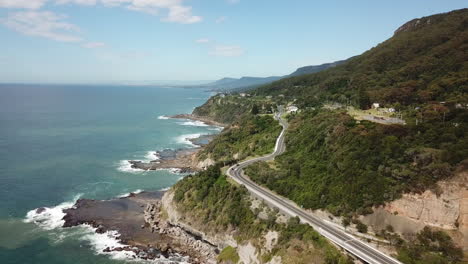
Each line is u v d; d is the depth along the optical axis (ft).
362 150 208.85
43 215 257.34
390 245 159.43
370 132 219.41
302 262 162.40
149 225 249.75
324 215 193.16
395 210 167.53
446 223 152.05
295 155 285.02
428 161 170.40
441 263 142.10
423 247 151.43
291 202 217.56
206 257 209.77
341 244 162.71
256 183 255.29
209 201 244.83
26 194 296.30
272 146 347.97
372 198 178.50
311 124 323.16
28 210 264.52
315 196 206.49
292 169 252.21
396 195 169.89
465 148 163.53
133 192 319.68
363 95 336.90
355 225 176.35
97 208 276.00
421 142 188.96
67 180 341.21
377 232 168.76
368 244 164.25
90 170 380.17
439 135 185.88
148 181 353.92
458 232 147.95
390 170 182.09
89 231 236.02
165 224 250.78
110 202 290.56
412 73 379.14
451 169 158.61
